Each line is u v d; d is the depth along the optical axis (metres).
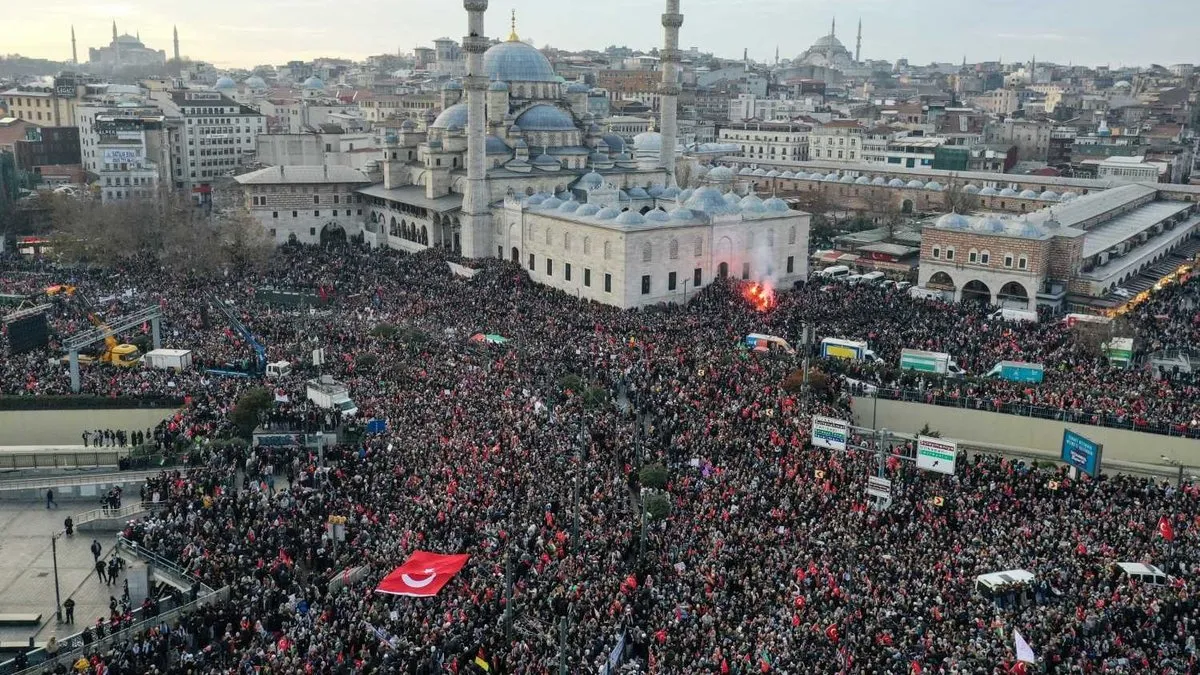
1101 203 167.00
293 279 129.62
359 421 75.31
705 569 52.09
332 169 182.12
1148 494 63.59
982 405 85.44
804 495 60.78
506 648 46.25
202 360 94.00
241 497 63.03
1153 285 135.75
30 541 66.06
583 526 57.66
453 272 138.38
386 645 45.78
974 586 50.62
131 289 123.75
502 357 91.81
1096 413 81.44
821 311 110.06
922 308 112.94
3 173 182.12
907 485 63.78
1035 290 123.00
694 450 68.81
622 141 183.38
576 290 133.88
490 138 163.25
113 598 54.31
